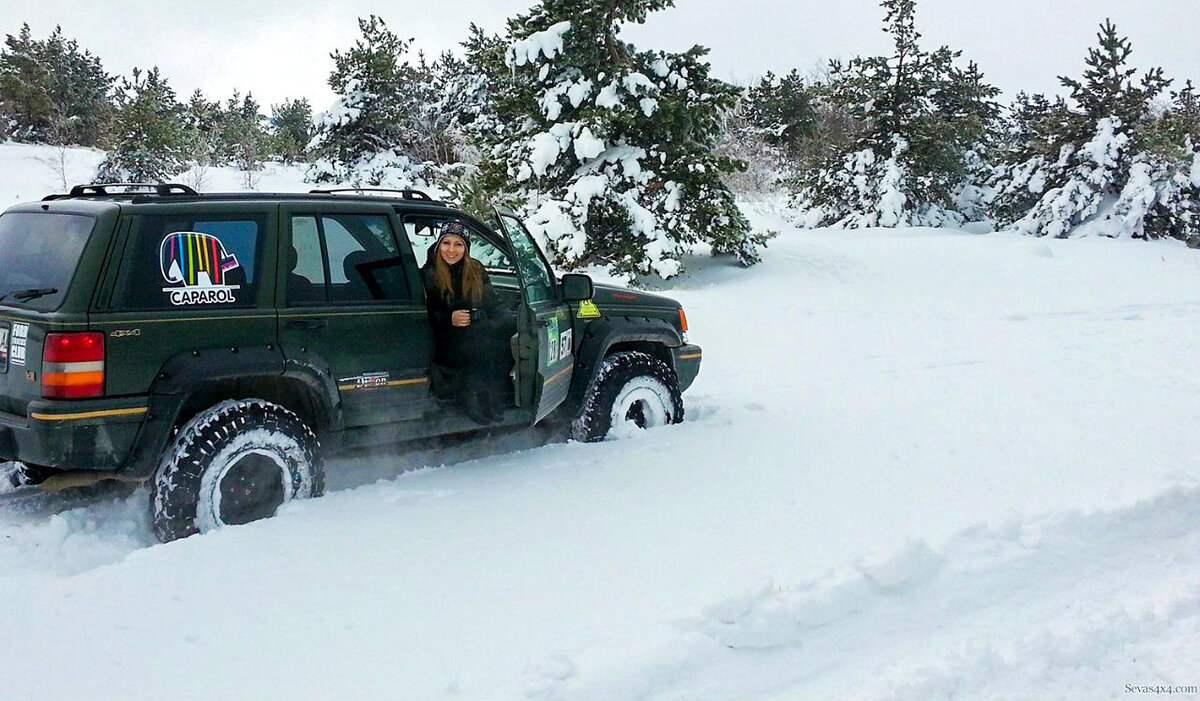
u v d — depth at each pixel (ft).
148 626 10.91
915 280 51.90
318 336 15.16
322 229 15.52
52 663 10.11
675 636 10.75
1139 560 13.76
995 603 12.39
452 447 19.57
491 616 11.37
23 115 108.27
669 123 48.70
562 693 9.68
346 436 15.99
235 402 14.30
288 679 9.93
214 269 14.17
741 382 26.89
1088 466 17.85
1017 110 139.54
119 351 13.15
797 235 70.13
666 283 50.08
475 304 16.80
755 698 10.00
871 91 80.84
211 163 93.71
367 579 12.33
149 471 13.55
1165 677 10.47
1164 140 69.92
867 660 10.90
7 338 13.56
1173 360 29.94
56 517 14.30
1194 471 17.31
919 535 14.01
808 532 14.29
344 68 77.97
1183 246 67.26
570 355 19.19
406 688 9.76
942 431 20.77
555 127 47.91
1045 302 46.03
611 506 15.51
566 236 47.09
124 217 13.41
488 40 90.79
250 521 14.34
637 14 48.55
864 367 29.22
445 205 17.79
